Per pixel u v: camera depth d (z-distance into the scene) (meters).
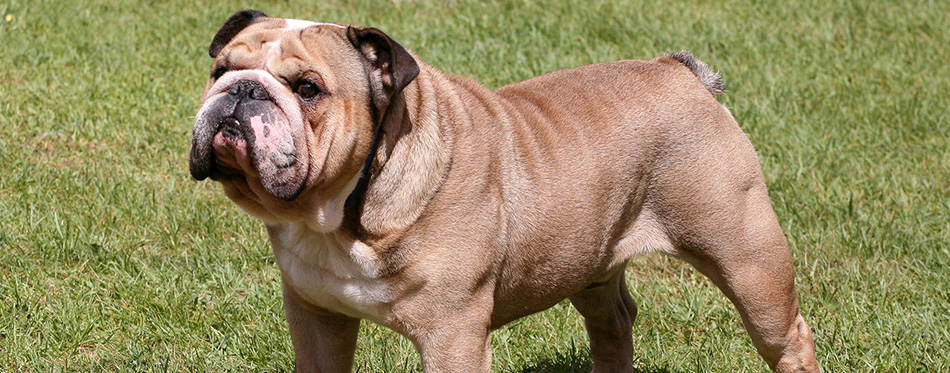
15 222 7.55
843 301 7.13
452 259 4.54
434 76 4.81
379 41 4.33
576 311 7.09
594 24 12.97
